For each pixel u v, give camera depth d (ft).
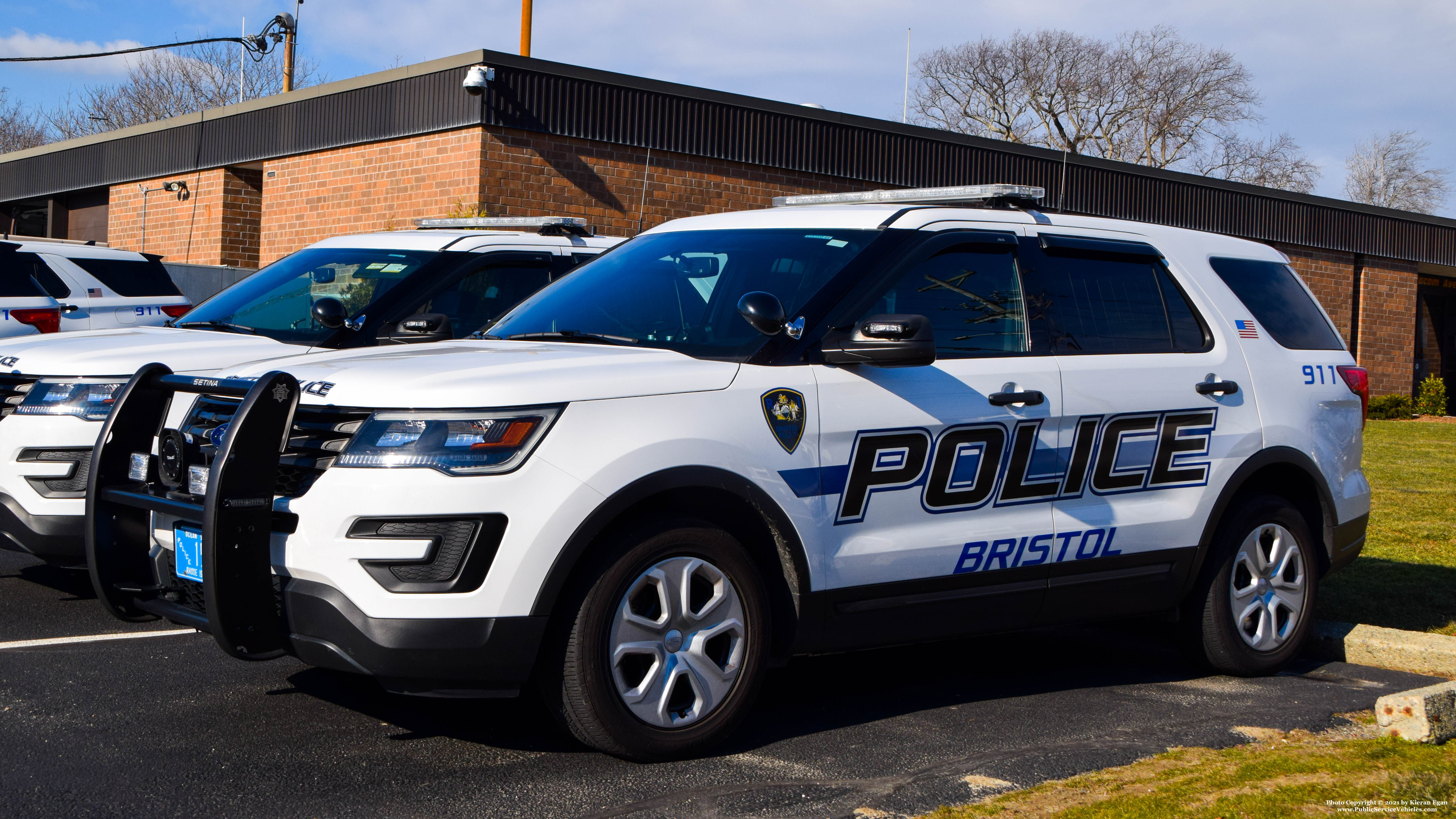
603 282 16.83
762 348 14.01
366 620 11.93
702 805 11.99
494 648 12.08
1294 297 19.52
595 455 12.50
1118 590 16.47
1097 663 18.74
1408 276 86.02
